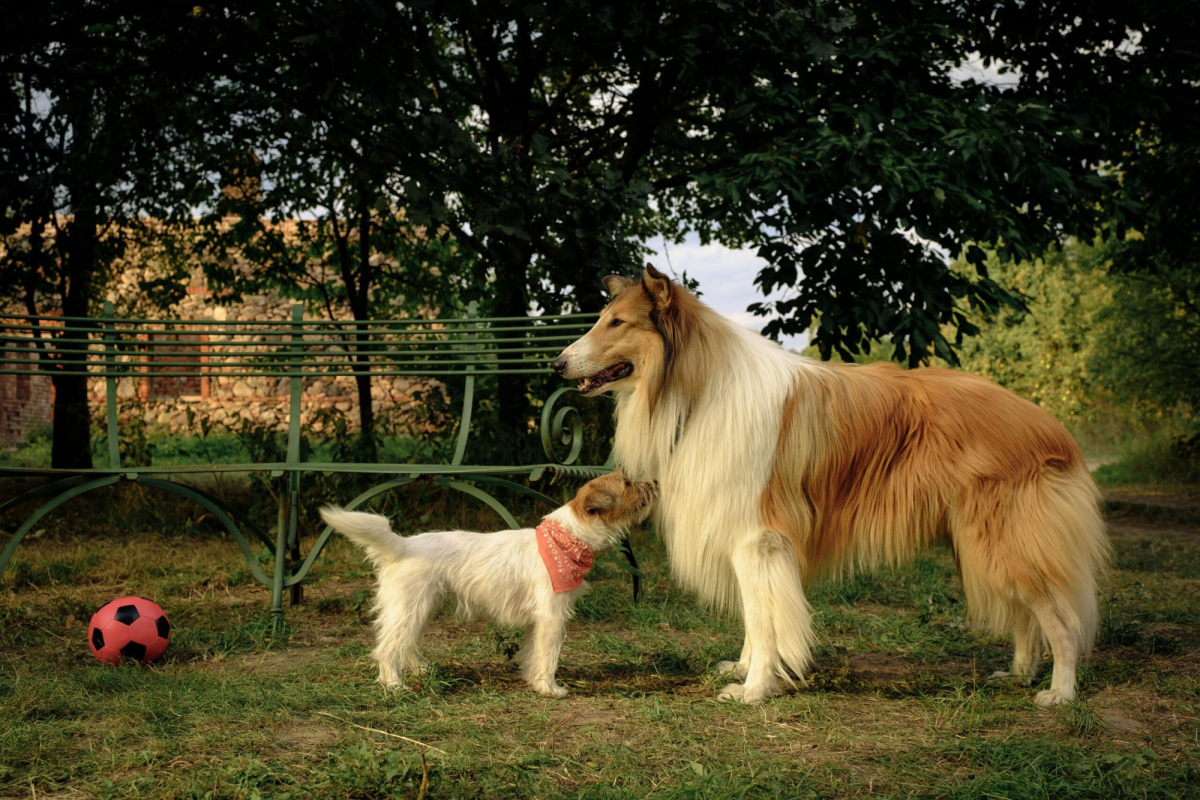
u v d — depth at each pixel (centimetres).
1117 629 462
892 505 368
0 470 425
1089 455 2169
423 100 739
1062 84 956
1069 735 310
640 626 478
